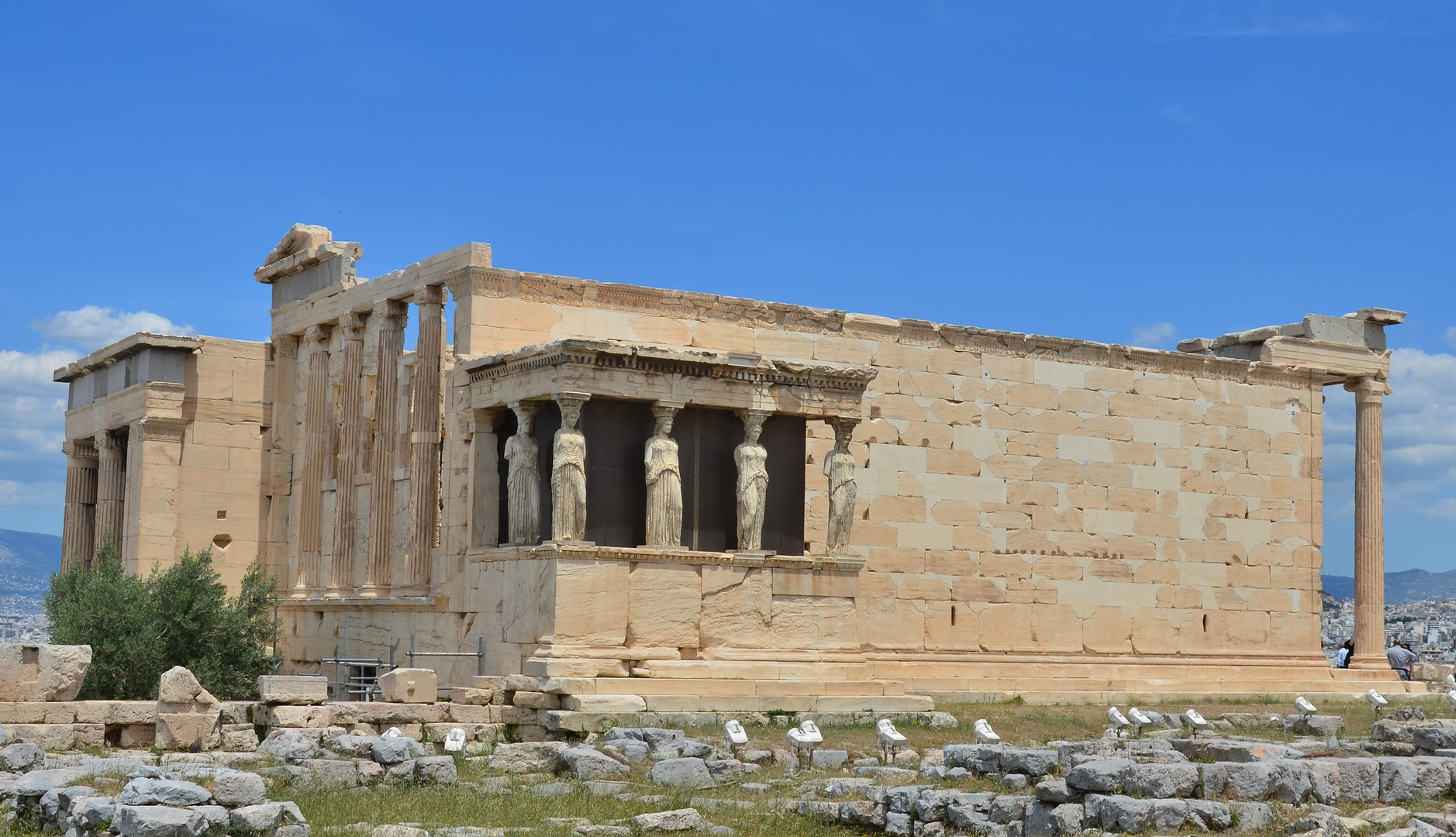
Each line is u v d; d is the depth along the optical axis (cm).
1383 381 4741
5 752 2258
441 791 2289
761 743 2747
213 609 3675
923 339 4031
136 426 4088
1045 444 4178
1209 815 1869
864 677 3309
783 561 3281
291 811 1908
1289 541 4556
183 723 2591
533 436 3231
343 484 3959
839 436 3425
